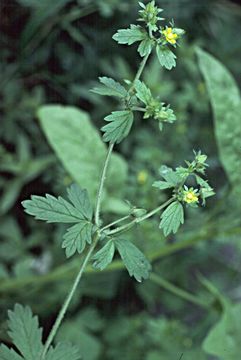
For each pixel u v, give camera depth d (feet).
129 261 1.39
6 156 2.73
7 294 2.50
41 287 2.58
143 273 1.40
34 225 2.83
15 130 2.85
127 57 3.03
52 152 2.90
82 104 3.01
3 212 2.70
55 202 1.39
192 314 3.04
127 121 1.35
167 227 1.35
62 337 2.56
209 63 2.28
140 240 2.42
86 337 2.57
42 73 2.89
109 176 2.35
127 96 1.35
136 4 2.90
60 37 2.88
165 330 2.67
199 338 2.71
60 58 2.90
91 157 2.31
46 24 2.77
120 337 2.72
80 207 1.39
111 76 2.94
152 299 2.88
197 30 3.20
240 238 2.65
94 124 2.97
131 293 2.93
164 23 3.05
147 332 2.68
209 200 3.07
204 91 2.94
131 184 2.59
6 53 2.81
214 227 2.22
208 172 3.14
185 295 2.34
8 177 2.89
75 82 2.95
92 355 2.56
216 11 3.19
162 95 2.88
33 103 2.85
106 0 2.81
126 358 2.70
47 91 2.96
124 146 2.94
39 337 1.45
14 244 2.77
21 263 2.45
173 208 1.35
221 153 2.24
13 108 2.85
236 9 3.17
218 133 2.25
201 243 2.88
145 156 2.80
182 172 1.34
